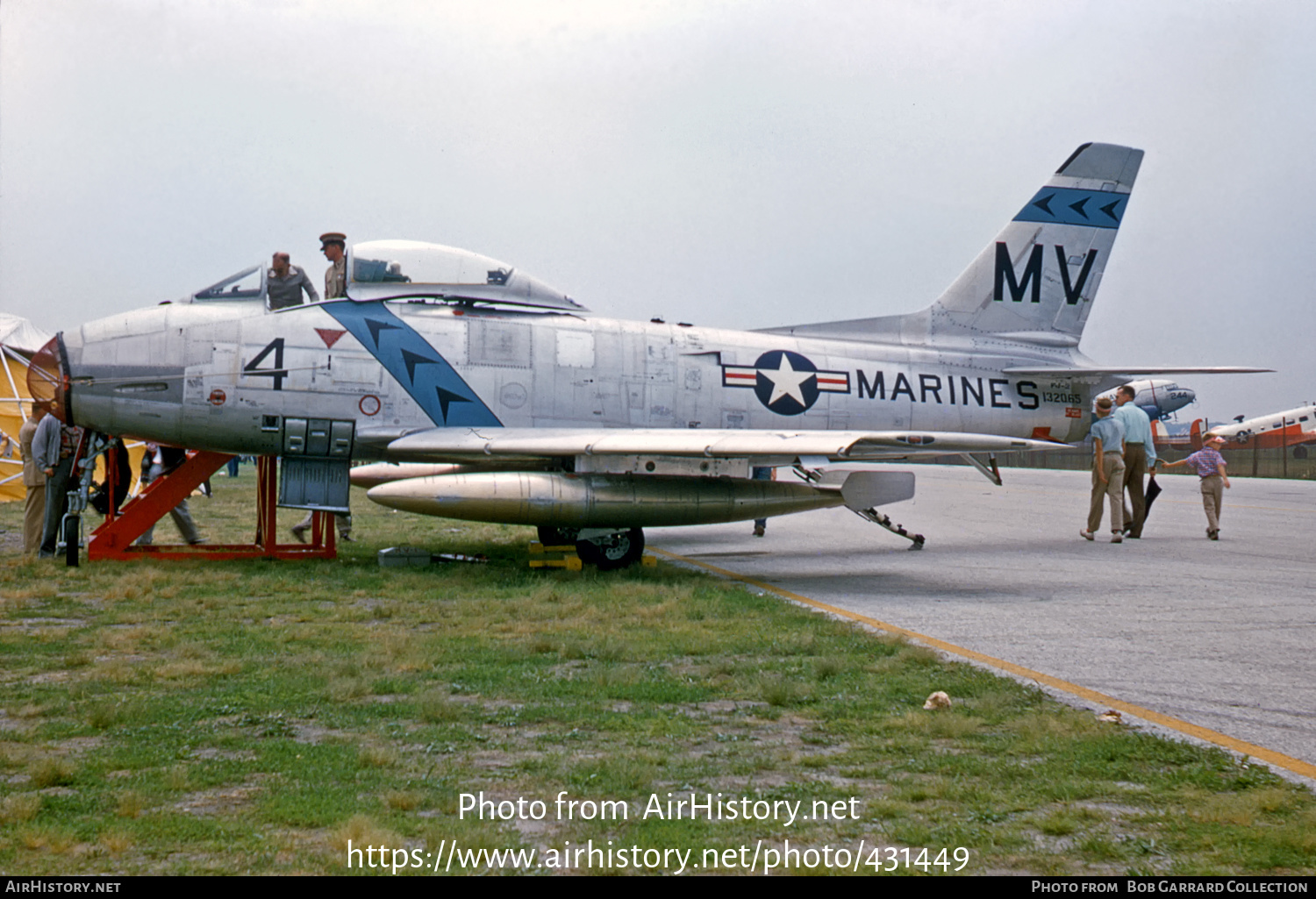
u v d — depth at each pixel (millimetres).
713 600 8844
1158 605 8938
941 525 17703
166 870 3320
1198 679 6117
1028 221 15625
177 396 10977
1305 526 17484
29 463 12242
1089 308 15961
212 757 4500
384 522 17016
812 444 9867
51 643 6895
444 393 11727
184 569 10586
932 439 10180
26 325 21219
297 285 11789
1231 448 47750
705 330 13594
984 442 10516
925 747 4758
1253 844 3611
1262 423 51312
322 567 10906
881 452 10898
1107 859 3521
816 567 11742
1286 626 7922
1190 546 14180
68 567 10523
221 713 5188
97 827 3652
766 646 6977
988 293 15375
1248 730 5035
